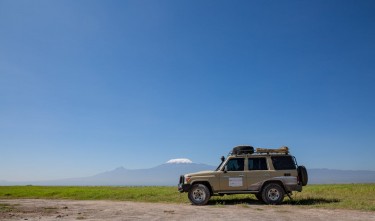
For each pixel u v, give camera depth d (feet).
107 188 84.28
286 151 51.21
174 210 43.50
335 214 37.93
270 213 39.42
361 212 39.50
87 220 35.37
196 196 50.06
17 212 42.37
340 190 64.34
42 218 36.88
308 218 35.27
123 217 37.50
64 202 56.24
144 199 59.88
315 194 59.88
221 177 50.42
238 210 42.57
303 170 50.08
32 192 74.13
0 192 74.54
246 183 49.96
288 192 50.11
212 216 37.50
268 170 50.06
